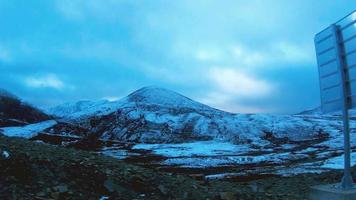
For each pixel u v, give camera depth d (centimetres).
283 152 7369
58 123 11669
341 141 9106
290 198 1576
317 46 1237
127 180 1412
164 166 4788
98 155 1794
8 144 1520
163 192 1378
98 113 12925
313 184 1967
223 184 1744
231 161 5484
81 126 11788
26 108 14088
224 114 13750
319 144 9106
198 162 5275
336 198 1002
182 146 8581
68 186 1262
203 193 1452
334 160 4925
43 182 1238
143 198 1314
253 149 8219
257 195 1548
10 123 11756
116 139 11100
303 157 6072
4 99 13888
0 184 1159
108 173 1420
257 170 4275
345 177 1077
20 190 1159
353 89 1070
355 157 5325
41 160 1359
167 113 13338
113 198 1266
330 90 1180
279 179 2275
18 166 1260
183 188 1475
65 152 1636
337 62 1120
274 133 11581
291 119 13250
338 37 1124
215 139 10912
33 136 9606
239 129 11700
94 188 1305
